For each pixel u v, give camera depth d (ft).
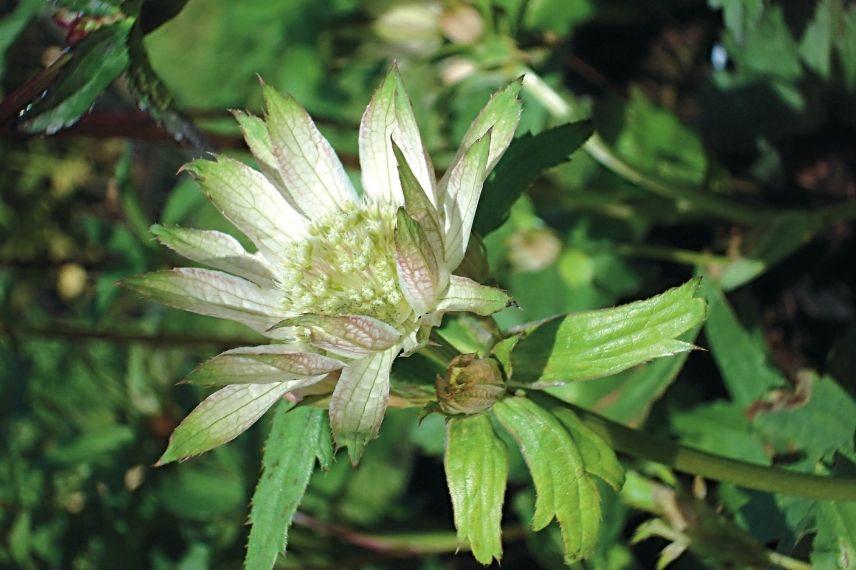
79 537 1.13
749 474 0.84
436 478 1.20
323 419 0.83
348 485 1.16
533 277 1.09
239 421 0.80
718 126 1.09
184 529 1.12
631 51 1.16
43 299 1.55
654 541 1.04
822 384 0.91
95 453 1.14
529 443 0.80
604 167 1.10
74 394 1.21
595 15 1.11
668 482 0.97
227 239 0.83
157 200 1.50
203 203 1.27
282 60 1.29
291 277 0.84
